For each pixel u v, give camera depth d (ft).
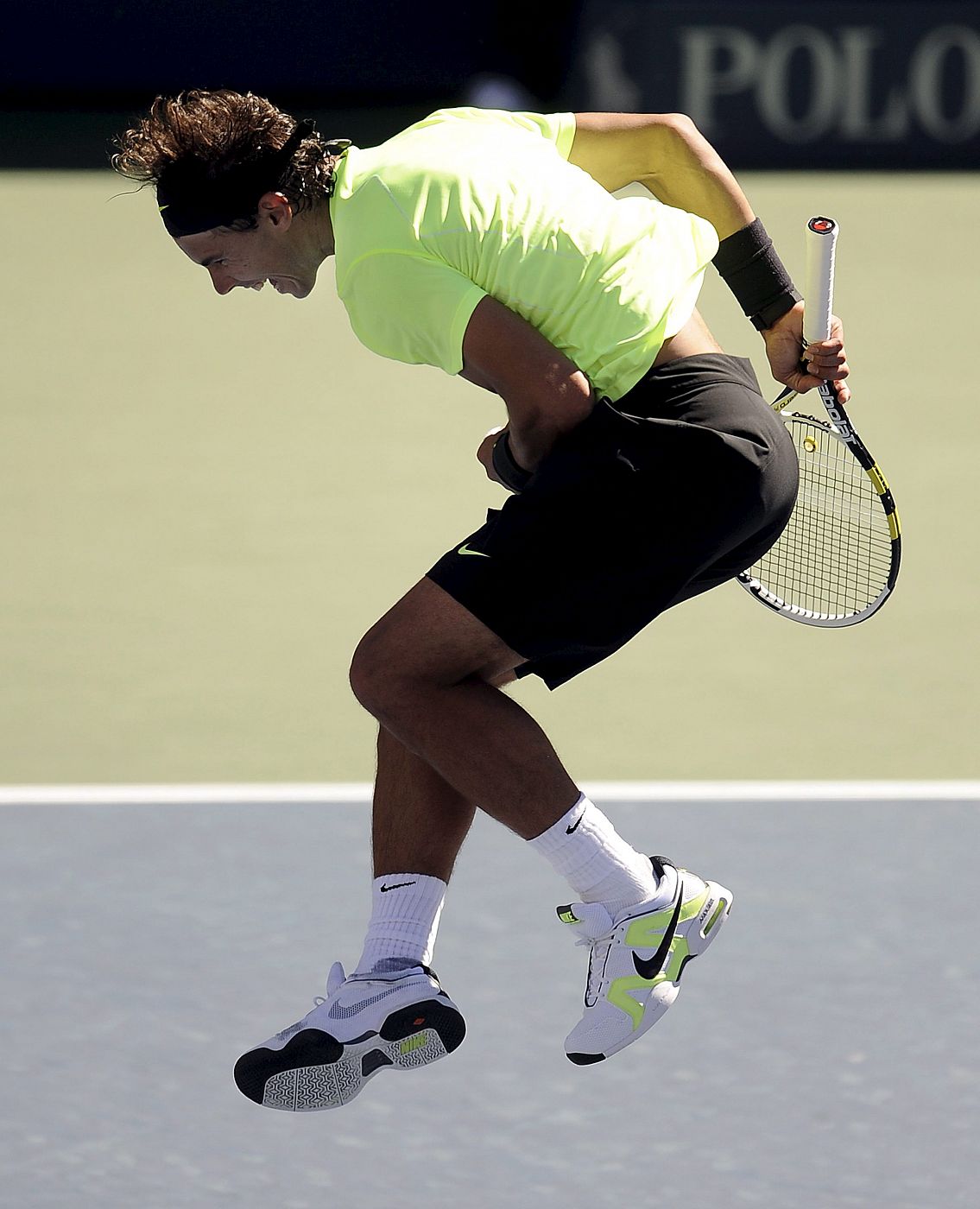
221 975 44.32
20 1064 40.40
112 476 94.94
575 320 32.45
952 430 101.35
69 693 67.00
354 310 33.17
